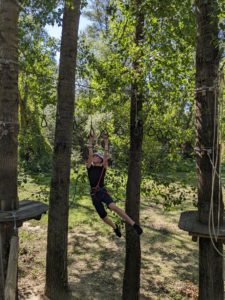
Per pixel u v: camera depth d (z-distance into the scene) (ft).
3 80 18.43
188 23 24.64
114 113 33.55
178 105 30.83
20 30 28.89
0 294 11.27
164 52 27.20
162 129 31.91
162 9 24.54
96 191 22.15
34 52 32.65
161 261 39.86
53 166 30.01
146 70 27.50
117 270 37.65
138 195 30.35
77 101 35.78
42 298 30.50
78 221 50.70
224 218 20.45
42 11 24.20
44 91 33.76
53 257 30.07
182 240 45.57
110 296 32.81
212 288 20.07
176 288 34.27
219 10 18.07
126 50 28.78
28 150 41.04
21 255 39.75
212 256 20.04
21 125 37.99
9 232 18.67
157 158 34.14
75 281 35.04
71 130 30.04
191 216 21.35
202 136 19.85
